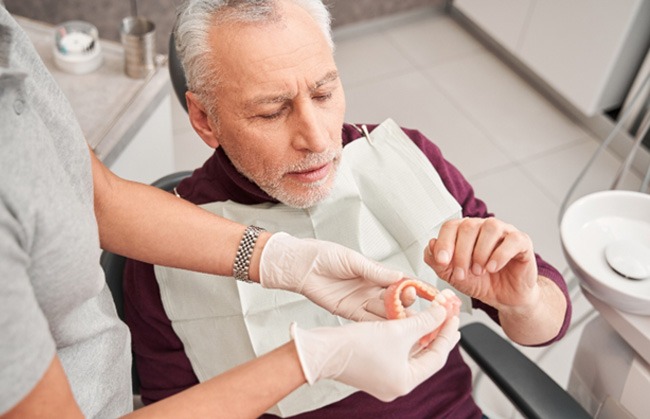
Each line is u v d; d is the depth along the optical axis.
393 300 0.93
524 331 1.16
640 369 1.23
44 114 0.77
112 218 0.99
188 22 1.02
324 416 1.20
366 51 3.08
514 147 2.69
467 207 1.31
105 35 2.64
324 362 0.82
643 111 2.53
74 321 0.87
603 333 1.31
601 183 2.56
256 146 1.05
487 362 1.21
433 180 1.25
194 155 2.58
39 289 0.72
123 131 1.67
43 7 2.53
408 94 2.89
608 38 2.42
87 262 0.76
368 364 0.84
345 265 0.99
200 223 1.02
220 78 1.02
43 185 0.69
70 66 1.77
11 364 0.61
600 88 2.54
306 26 1.00
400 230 1.23
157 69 1.83
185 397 0.77
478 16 2.98
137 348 1.26
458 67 3.02
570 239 1.22
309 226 1.21
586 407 1.41
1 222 0.62
